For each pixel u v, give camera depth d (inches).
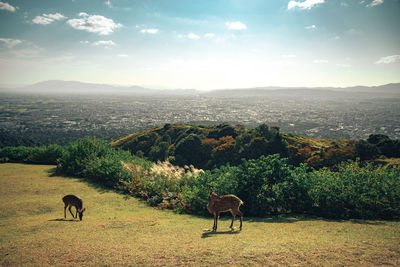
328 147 1333.7
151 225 281.3
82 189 514.3
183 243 197.0
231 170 408.2
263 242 191.0
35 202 411.8
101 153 700.7
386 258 149.8
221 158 1363.2
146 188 478.3
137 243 200.8
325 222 274.2
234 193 351.3
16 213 356.2
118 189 521.3
